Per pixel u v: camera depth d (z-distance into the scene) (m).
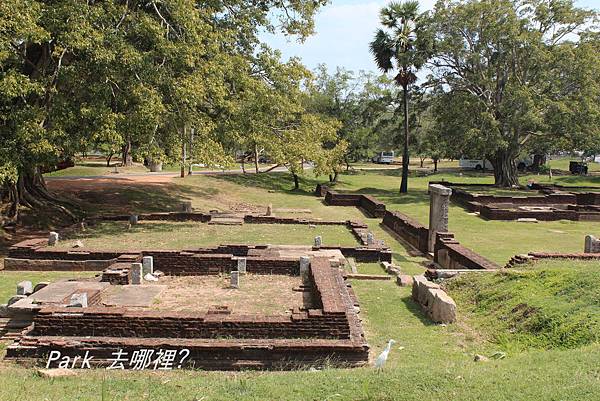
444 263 16.44
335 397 6.09
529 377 6.38
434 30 36.69
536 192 37.56
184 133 22.02
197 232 21.14
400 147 50.03
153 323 9.04
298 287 12.88
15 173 16.94
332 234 21.27
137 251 14.91
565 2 36.25
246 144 27.11
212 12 23.47
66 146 17.98
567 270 11.39
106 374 8.07
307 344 8.59
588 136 34.28
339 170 39.12
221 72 21.58
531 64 35.12
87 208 26.11
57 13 17.34
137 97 18.72
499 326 10.14
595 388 5.82
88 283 11.95
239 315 9.34
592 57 34.06
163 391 6.71
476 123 36.22
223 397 6.29
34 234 20.86
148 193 30.73
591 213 27.08
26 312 10.02
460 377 6.47
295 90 26.45
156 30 18.86
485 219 27.34
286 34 26.11
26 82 16.70
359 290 13.31
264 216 24.11
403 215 23.20
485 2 35.53
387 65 39.16
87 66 18.52
